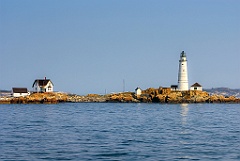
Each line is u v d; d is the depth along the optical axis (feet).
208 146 184.65
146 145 187.01
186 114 450.30
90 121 336.49
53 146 182.29
